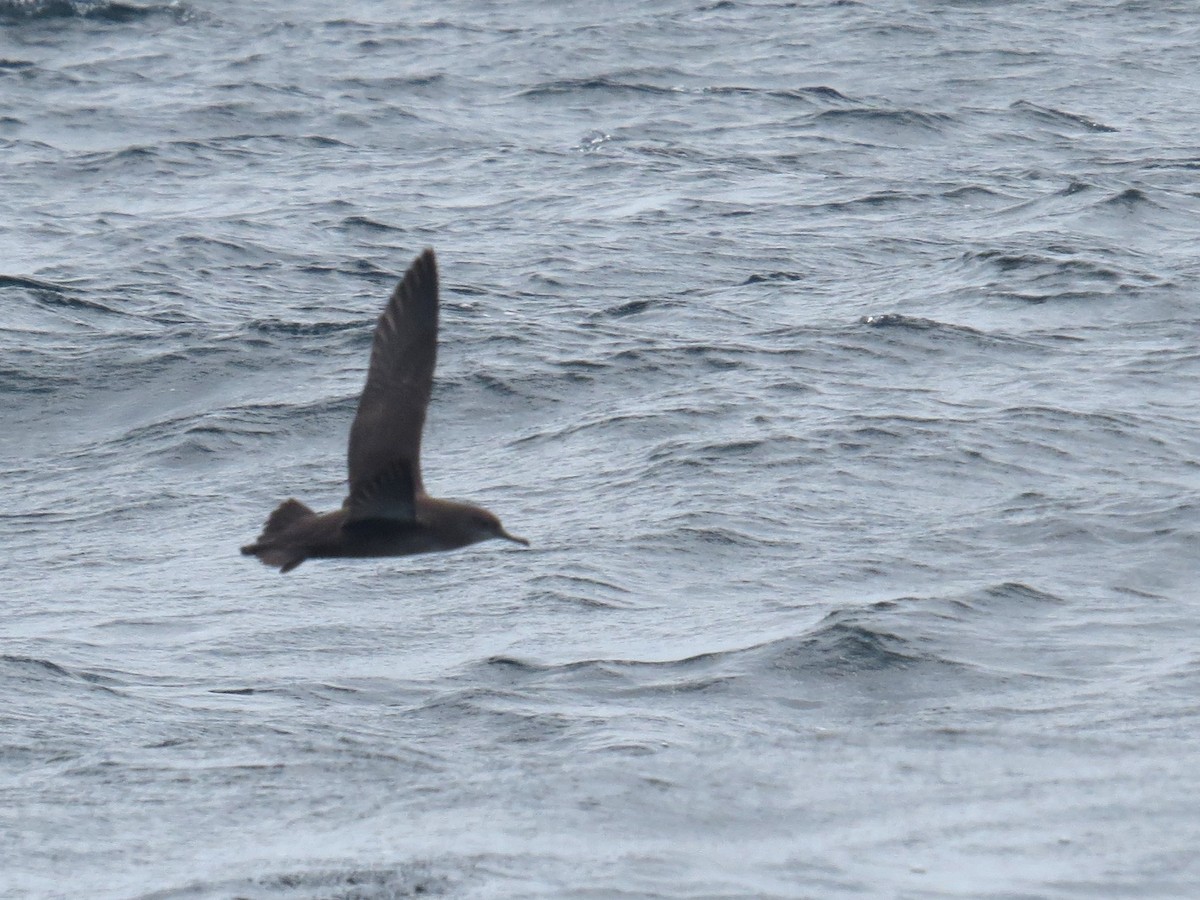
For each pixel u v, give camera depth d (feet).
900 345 245.45
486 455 204.23
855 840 80.53
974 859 78.18
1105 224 332.19
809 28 617.62
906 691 123.13
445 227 355.36
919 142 455.63
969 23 627.87
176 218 359.25
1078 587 149.89
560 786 88.58
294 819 88.07
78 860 82.38
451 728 115.65
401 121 483.10
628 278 306.76
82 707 121.70
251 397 232.12
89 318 274.98
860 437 198.90
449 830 82.94
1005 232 333.83
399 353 66.28
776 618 143.23
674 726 114.83
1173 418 208.33
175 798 93.09
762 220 354.74
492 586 155.43
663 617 145.89
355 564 162.91
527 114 495.82
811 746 95.50
